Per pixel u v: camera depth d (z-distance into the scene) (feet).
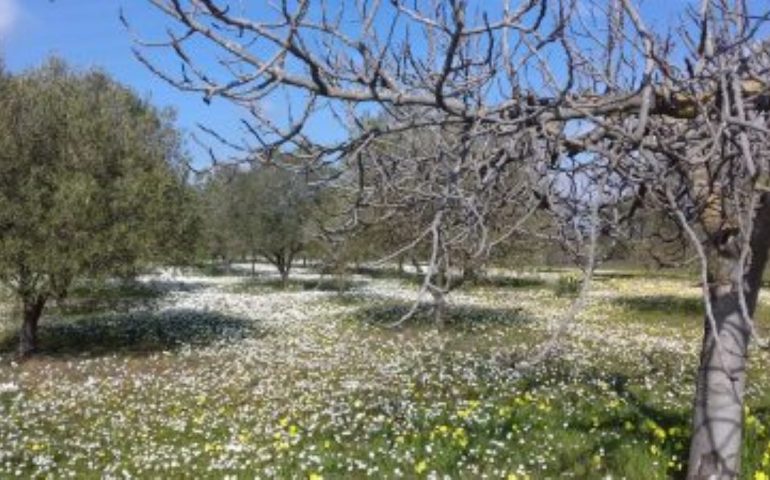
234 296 121.70
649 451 30.50
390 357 60.34
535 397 41.83
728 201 16.14
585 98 15.65
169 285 143.43
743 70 13.91
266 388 50.29
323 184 17.25
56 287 67.46
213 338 78.28
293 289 136.98
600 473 29.30
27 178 65.05
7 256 63.82
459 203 16.20
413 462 31.78
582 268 14.93
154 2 12.14
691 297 117.29
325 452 33.91
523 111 14.64
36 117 67.05
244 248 142.10
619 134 13.74
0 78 68.95
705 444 24.31
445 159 16.71
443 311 84.02
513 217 17.34
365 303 107.86
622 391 44.06
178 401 47.83
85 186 64.59
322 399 45.57
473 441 33.99
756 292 22.97
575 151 15.83
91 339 80.64
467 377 48.88
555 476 29.43
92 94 76.38
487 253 16.60
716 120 14.23
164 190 71.31
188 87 13.05
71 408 47.60
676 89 15.05
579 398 42.16
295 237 140.87
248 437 37.19
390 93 14.40
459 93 15.14
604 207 15.79
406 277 153.28
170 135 92.07
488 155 15.49
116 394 51.26
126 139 71.82
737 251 20.62
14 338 82.94
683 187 16.94
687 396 42.86
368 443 35.32
